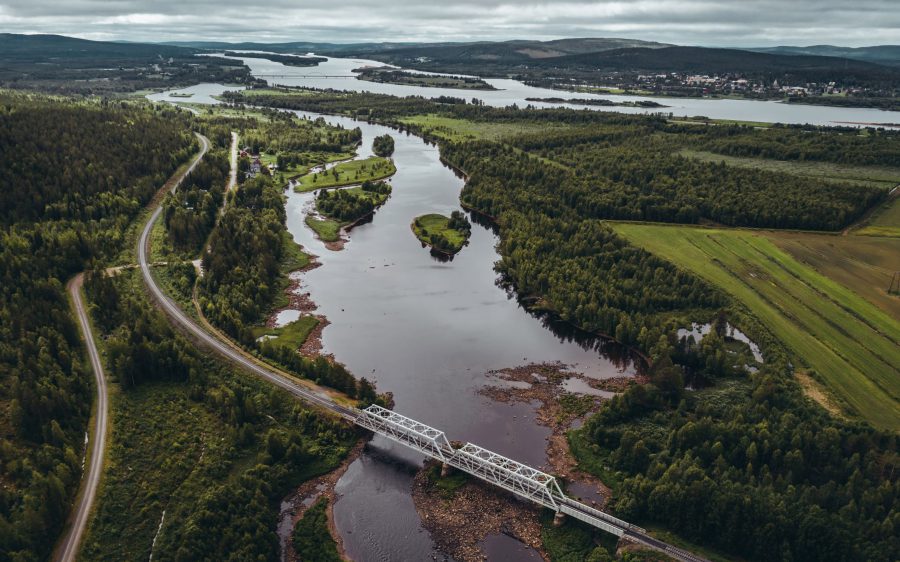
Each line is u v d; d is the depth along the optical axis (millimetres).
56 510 100812
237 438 125188
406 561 102688
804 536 94250
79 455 116250
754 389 141500
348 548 105375
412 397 147375
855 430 120875
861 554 90625
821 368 146875
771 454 113812
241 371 147500
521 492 112188
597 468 122250
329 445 128750
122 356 138375
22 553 90938
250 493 109812
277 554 103438
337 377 144250
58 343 143000
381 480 121312
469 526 109875
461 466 119438
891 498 99250
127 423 126625
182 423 129375
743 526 97438
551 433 134875
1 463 108812
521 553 104250
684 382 152375
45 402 119250
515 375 158000
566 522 108688
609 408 135000
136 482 112500
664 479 107812
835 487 104500
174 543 99125
